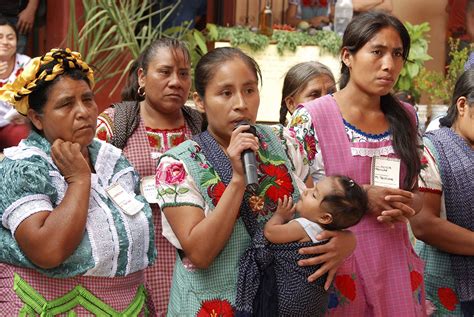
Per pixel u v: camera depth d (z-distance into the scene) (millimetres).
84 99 2863
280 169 2906
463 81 3578
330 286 3008
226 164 2812
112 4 6391
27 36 6980
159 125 4027
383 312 3207
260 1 7590
